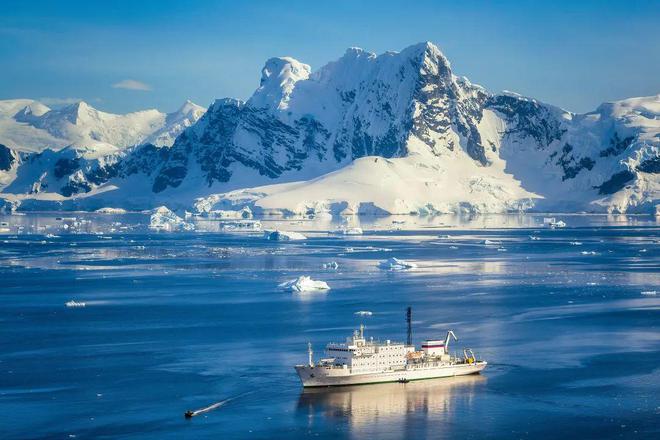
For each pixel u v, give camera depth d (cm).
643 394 19838
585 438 17275
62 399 19650
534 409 18888
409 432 17688
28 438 17438
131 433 17675
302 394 19862
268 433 17675
